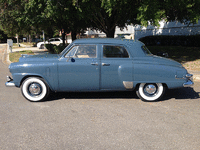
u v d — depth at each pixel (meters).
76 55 4.89
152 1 8.94
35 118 4.07
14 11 14.39
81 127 3.67
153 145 3.06
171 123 3.83
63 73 4.86
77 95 5.64
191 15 9.89
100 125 3.75
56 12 10.73
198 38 17.44
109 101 5.13
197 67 9.65
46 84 5.01
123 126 3.71
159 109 4.57
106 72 4.86
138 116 4.17
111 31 13.59
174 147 3.01
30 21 13.13
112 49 4.90
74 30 18.38
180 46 18.59
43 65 4.83
